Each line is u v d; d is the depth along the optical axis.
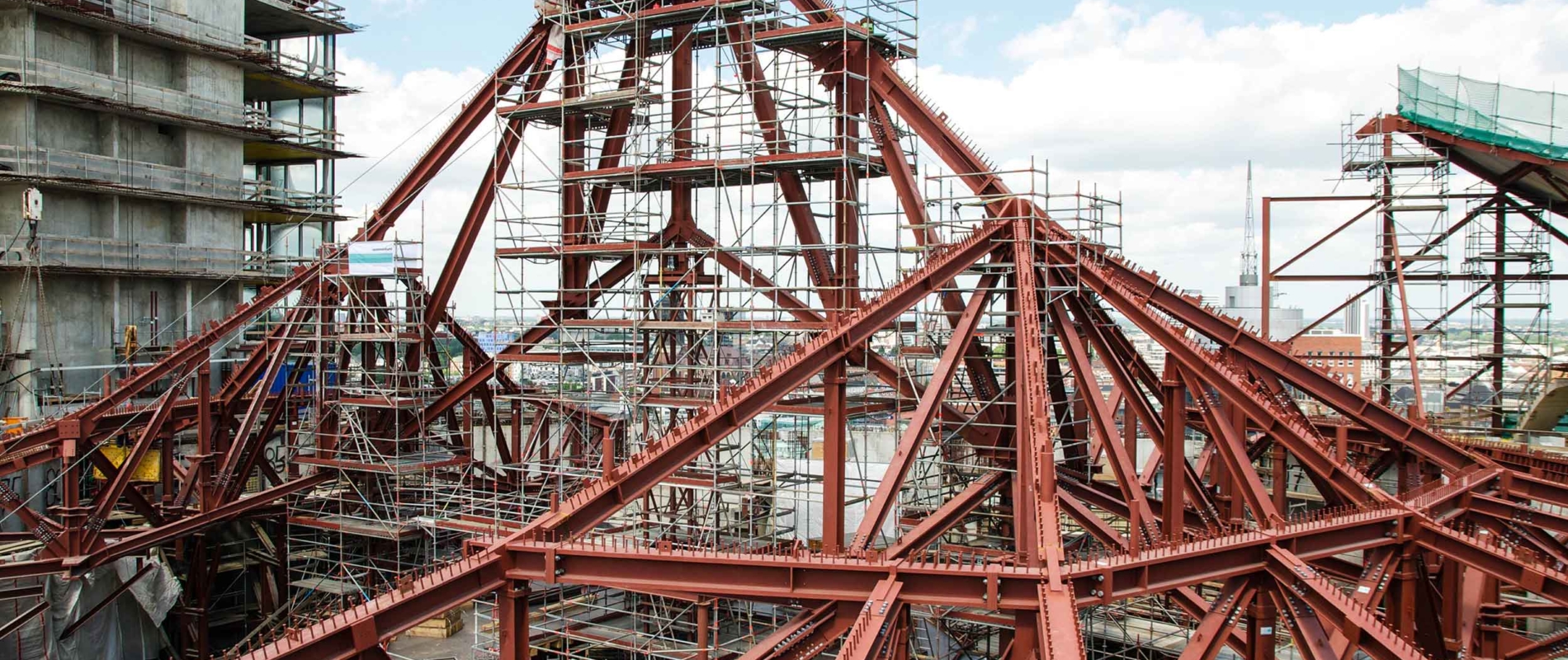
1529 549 31.12
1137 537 28.61
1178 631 44.97
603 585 24.56
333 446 47.47
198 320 62.53
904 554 31.80
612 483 26.97
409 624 23.06
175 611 48.53
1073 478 40.00
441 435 53.50
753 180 40.16
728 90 41.84
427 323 49.03
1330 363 59.66
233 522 50.75
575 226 45.53
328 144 75.69
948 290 38.44
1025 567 23.31
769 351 44.69
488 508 47.34
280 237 77.56
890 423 67.25
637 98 42.56
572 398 42.78
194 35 61.25
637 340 41.53
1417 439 34.41
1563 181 45.53
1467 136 45.72
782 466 63.22
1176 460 32.91
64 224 55.12
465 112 48.81
